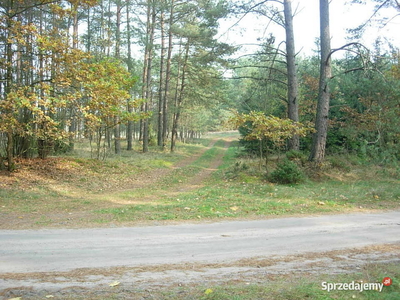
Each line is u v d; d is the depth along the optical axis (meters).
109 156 23.84
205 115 55.00
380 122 14.61
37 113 12.77
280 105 24.41
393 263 5.20
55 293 3.98
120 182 16.69
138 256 5.45
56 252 5.61
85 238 6.52
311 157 17.09
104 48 24.58
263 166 17.69
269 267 5.00
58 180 15.35
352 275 4.64
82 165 18.86
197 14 19.97
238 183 14.84
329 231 7.27
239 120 15.05
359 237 6.77
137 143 38.56
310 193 12.48
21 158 17.34
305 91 25.78
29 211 9.44
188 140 56.31
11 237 6.54
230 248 5.95
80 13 24.59
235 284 4.31
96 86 13.98
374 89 15.16
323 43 16.92
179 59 32.28
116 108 16.91
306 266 5.06
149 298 3.87
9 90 13.70
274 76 22.73
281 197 11.74
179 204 10.36
